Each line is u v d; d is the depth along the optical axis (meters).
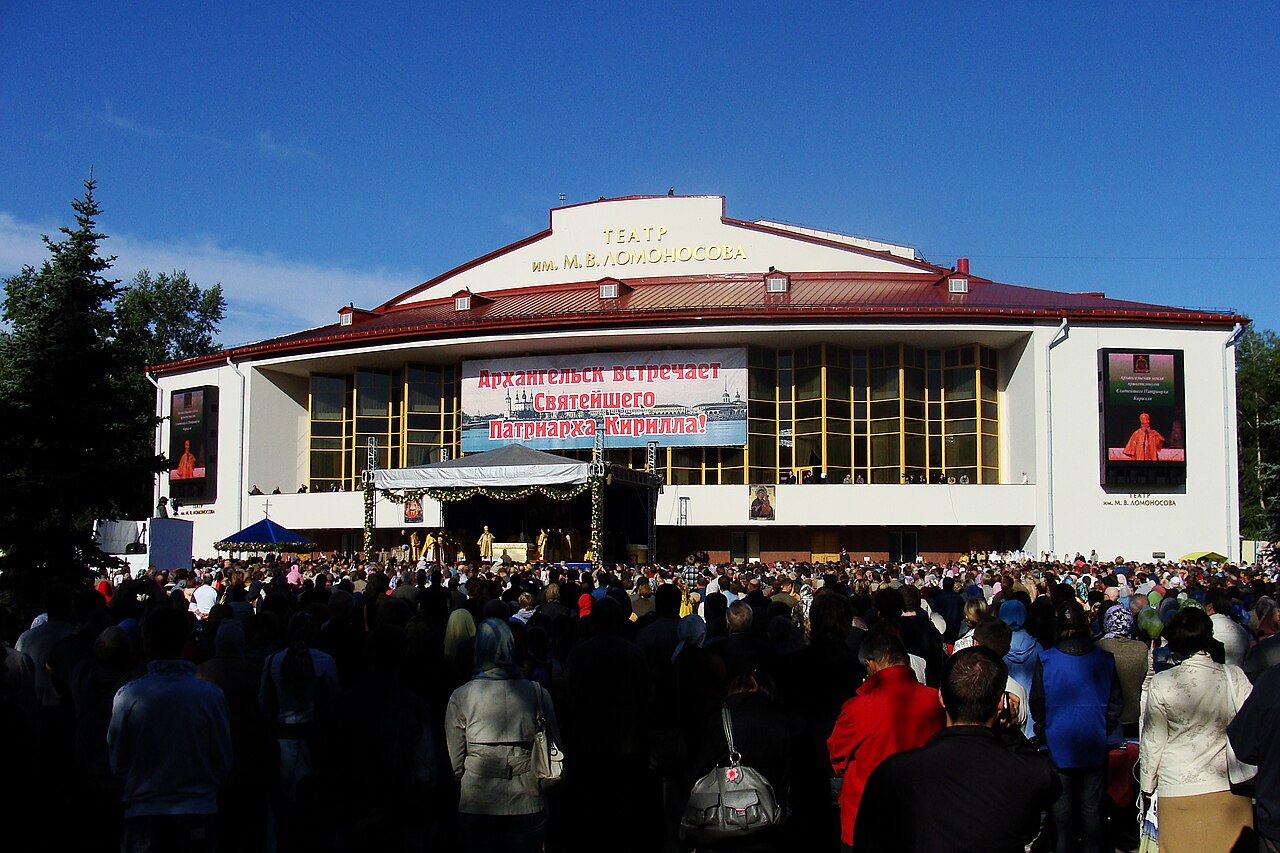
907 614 13.01
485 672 7.67
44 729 9.88
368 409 58.69
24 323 23.05
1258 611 13.26
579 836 10.48
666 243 60.47
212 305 94.88
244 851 9.63
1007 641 8.97
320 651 9.20
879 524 51.09
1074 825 9.38
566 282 61.59
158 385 62.22
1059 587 13.88
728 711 7.14
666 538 53.41
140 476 23.33
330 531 57.12
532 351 55.06
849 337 52.69
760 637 10.12
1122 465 50.53
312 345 56.50
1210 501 51.31
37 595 21.45
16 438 22.28
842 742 7.29
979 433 53.81
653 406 53.50
